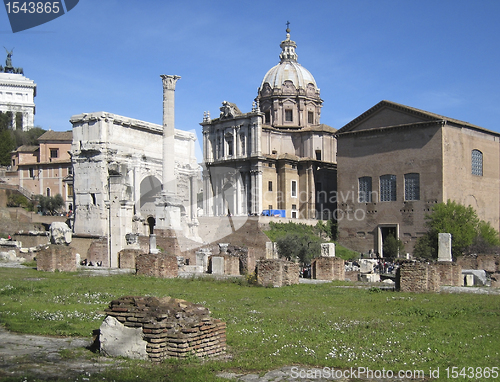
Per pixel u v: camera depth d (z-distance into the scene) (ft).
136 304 59.72
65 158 429.79
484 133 344.08
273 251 260.42
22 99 628.28
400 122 327.47
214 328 60.90
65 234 160.56
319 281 139.13
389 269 224.94
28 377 49.57
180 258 186.09
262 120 420.77
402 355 60.85
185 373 51.80
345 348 63.52
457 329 74.18
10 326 72.02
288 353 61.21
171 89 225.97
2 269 154.51
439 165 309.01
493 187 349.41
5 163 506.48
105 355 58.18
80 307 88.48
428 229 307.37
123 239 207.62
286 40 440.45
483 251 265.13
